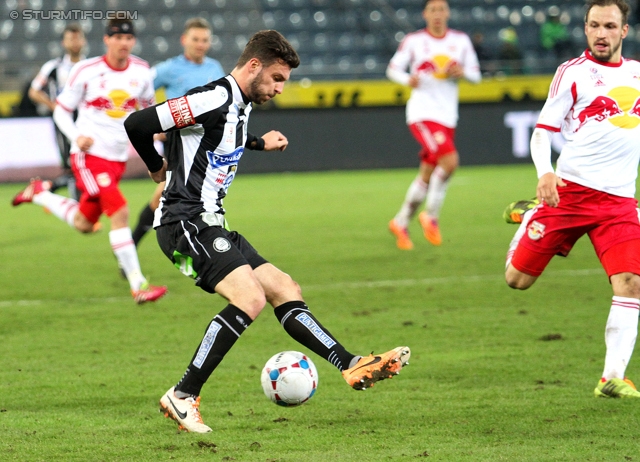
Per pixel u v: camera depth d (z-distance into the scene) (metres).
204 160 13.95
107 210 24.47
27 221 46.97
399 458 12.15
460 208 48.09
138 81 25.31
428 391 16.05
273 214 46.81
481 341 19.98
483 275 28.77
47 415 14.66
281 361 14.09
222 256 13.71
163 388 16.44
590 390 15.90
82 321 22.72
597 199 16.42
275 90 13.90
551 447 12.62
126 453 12.52
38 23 84.69
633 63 16.55
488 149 72.94
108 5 87.44
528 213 18.19
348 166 72.38
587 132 16.33
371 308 23.97
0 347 19.91
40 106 64.38
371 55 91.38
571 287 26.50
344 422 14.18
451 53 35.47
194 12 90.25
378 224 42.56
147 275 29.80
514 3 94.31
